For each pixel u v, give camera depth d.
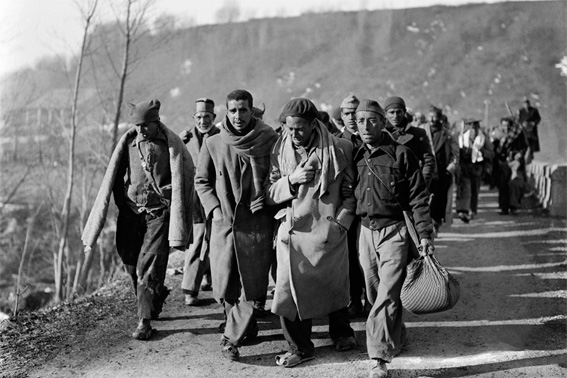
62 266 14.63
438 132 8.40
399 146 4.80
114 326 6.03
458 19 68.25
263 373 4.86
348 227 4.95
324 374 4.81
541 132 38.84
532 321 6.03
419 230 4.62
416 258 4.77
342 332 5.26
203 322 6.13
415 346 5.42
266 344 5.45
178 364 5.07
